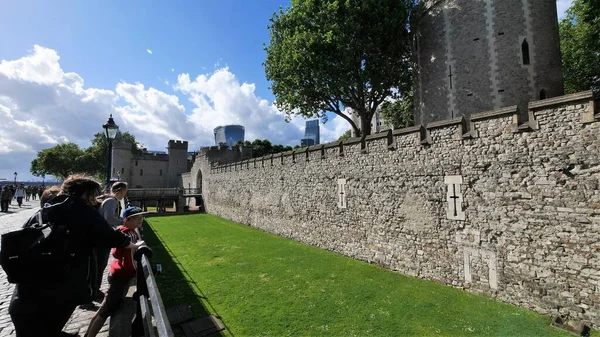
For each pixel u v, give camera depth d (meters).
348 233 11.44
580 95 5.80
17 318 2.29
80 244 2.46
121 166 47.28
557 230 6.14
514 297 6.79
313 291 7.96
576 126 5.89
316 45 15.85
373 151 10.38
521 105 12.80
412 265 9.04
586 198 5.75
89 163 53.88
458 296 7.37
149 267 2.90
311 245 13.42
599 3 13.55
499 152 7.07
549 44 13.11
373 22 15.88
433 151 8.49
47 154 52.16
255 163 18.77
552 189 6.21
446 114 14.70
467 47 13.97
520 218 6.70
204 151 35.19
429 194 8.59
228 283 8.62
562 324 5.82
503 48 13.09
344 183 11.64
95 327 3.23
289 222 15.15
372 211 10.41
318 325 6.18
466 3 14.00
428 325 6.07
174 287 8.27
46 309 2.30
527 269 6.59
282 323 6.28
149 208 35.78
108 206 4.12
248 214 19.78
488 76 13.38
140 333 3.23
